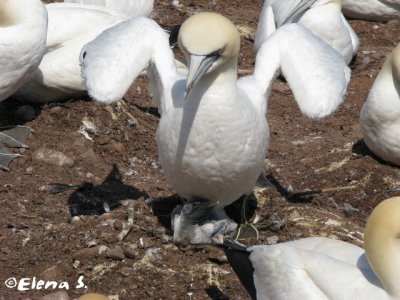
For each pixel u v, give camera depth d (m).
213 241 14.22
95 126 17.47
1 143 16.75
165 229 14.55
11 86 16.73
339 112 19.36
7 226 14.69
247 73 20.94
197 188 13.88
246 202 15.12
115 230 14.40
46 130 17.31
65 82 17.61
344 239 14.65
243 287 13.53
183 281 13.64
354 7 24.36
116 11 19.00
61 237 14.37
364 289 11.81
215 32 12.73
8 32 16.34
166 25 23.03
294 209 15.26
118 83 13.52
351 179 16.41
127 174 16.50
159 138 13.68
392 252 11.77
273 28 21.14
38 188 15.77
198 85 13.10
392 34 23.78
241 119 13.27
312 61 13.92
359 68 21.91
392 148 16.45
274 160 17.16
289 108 19.48
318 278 12.02
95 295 11.79
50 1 23.45
